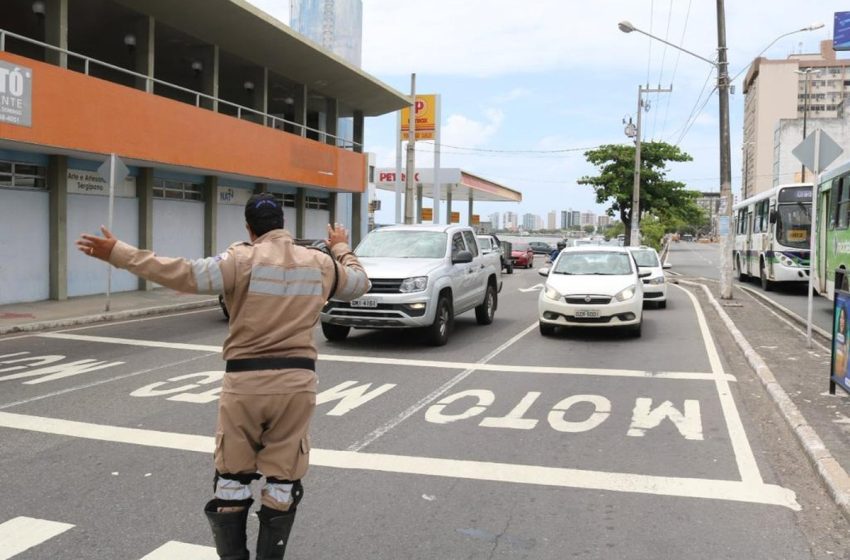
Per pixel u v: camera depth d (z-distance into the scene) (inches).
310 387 140.2
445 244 494.3
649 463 227.5
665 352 443.2
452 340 490.0
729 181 767.1
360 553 163.6
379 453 236.4
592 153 1971.0
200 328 543.2
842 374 291.1
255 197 146.9
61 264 681.6
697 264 1878.7
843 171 547.8
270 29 844.0
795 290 933.8
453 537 172.6
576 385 343.9
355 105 1261.1
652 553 164.1
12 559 158.1
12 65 544.1
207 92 900.6
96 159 705.6
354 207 1321.4
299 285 140.3
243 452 137.3
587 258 550.6
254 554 161.2
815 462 218.4
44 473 214.4
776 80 4160.9
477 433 260.2
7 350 437.4
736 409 297.7
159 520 179.9
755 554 163.5
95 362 396.5
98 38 836.0
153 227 812.6
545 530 176.9
